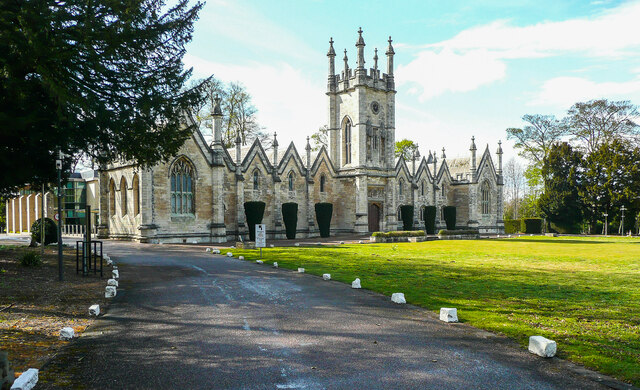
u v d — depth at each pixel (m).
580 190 71.12
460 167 76.44
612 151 68.50
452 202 73.50
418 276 18.23
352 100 56.94
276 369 7.27
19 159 16.69
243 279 16.77
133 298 13.12
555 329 9.66
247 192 47.66
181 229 39.53
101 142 17.59
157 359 7.74
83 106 14.08
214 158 41.88
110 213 43.06
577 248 37.03
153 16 15.45
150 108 16.27
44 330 9.52
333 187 58.09
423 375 7.00
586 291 14.93
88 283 15.64
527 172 82.12
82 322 10.32
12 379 6.35
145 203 36.94
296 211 49.53
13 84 12.33
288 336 9.17
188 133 18.47
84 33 13.02
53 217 58.47
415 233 45.66
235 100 62.31
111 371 7.14
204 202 41.28
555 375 6.98
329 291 14.31
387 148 59.28
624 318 10.82
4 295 12.84
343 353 8.09
